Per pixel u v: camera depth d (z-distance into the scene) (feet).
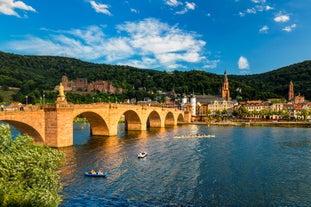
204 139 380.58
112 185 170.91
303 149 299.99
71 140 286.87
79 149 273.13
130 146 304.30
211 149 298.15
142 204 143.23
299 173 201.26
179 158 249.55
